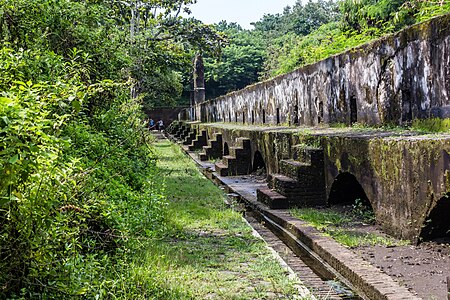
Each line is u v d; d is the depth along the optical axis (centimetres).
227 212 907
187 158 2034
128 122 982
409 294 493
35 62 600
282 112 1514
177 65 2153
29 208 358
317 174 965
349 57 1005
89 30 938
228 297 477
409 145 643
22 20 762
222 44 2283
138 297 454
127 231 558
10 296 376
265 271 556
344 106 1043
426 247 633
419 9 1327
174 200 1045
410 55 784
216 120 2730
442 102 707
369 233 727
